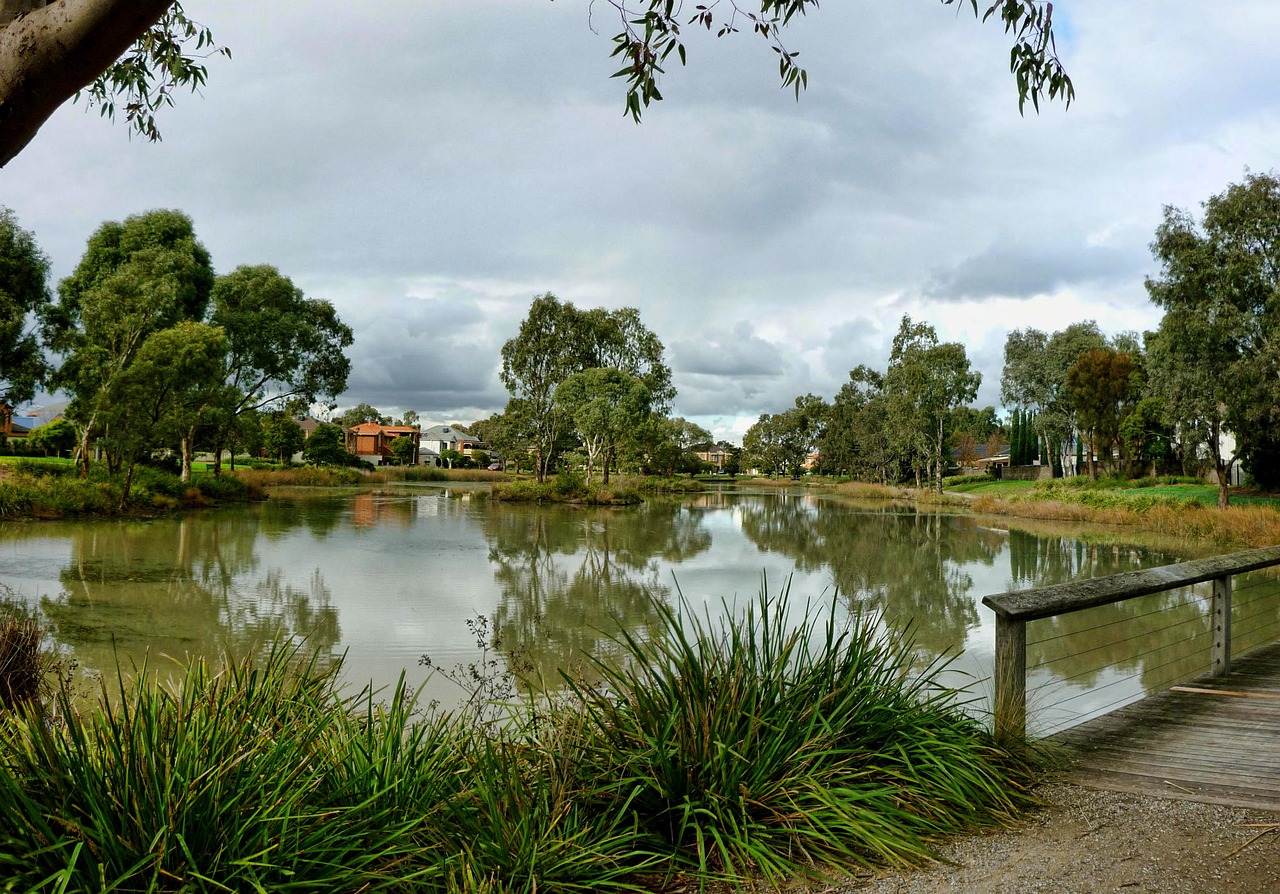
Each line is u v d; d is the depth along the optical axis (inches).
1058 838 115.3
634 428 1829.5
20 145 68.9
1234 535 925.8
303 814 92.7
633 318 2124.8
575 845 102.2
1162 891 97.3
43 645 337.4
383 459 3828.7
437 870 93.3
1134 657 348.5
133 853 81.3
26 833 79.5
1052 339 2289.6
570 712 128.2
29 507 909.2
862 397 3016.7
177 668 302.5
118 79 159.5
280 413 2390.5
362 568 612.7
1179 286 1152.2
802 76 129.8
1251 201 1121.4
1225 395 1114.1
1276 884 99.0
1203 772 144.0
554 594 506.9
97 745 92.7
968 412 3631.9
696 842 112.3
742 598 491.8
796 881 103.5
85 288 1350.9
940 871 105.0
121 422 1029.2
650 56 122.3
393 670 306.8
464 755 124.8
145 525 903.7
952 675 305.1
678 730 118.0
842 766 122.6
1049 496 1595.7
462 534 911.7
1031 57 114.0
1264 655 252.2
